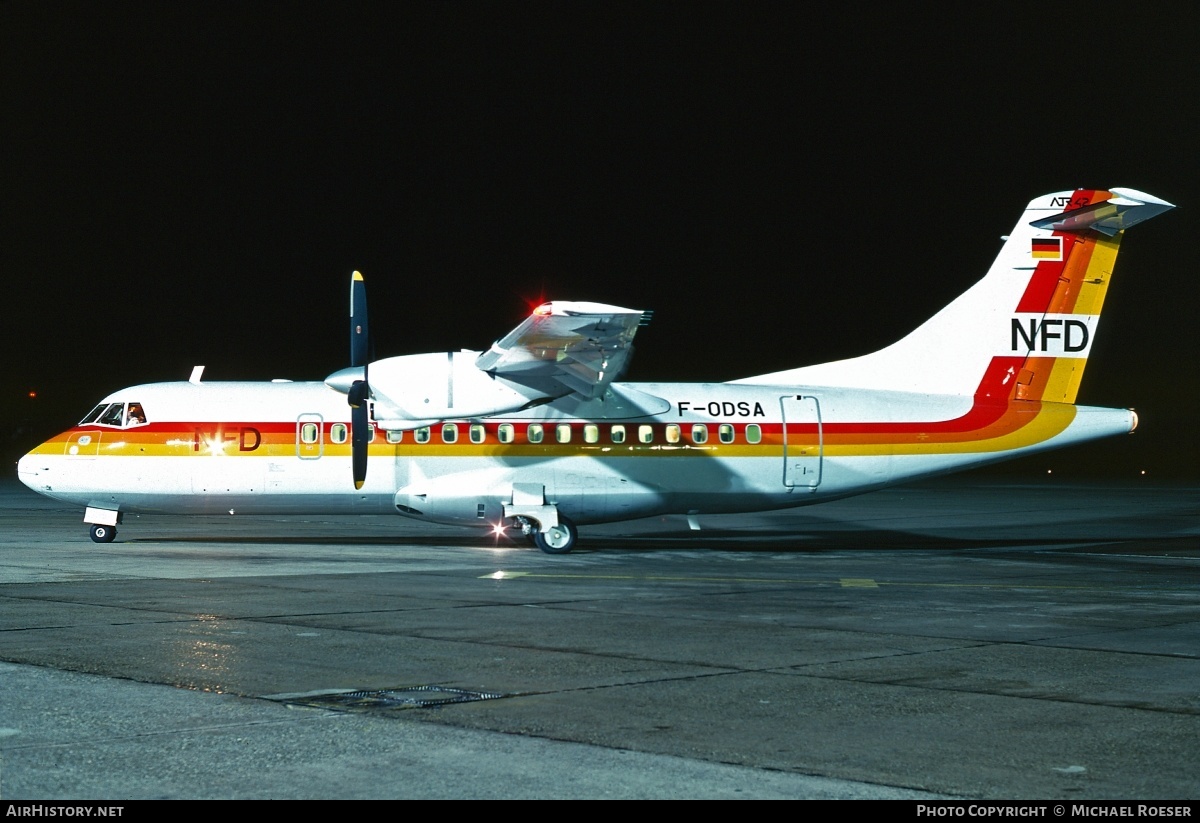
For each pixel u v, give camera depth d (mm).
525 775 6156
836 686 8547
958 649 10227
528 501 19859
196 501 20469
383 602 13125
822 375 21844
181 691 8180
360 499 20500
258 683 8492
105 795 5746
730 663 9477
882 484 21219
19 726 7125
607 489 20344
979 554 20766
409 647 10125
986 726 7312
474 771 6227
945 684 8641
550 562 18406
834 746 6797
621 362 18422
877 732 7141
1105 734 7117
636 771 6246
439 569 16969
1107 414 21312
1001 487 51781
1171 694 8312
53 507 32875
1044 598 14086
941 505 38188
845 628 11477
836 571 17328
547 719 7438
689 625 11586
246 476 20266
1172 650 10219
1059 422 21188
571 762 6422
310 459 20297
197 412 20547
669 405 20875
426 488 20188
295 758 6457
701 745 6801
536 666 9281
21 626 11078
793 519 31703
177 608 12438
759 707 7824
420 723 7297
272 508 20641
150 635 10578
